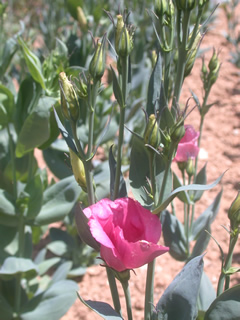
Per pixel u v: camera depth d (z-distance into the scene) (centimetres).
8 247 56
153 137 28
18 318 56
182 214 79
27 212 52
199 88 111
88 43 65
